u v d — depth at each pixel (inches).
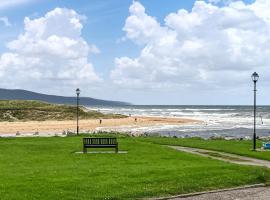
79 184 756.0
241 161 1214.9
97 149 1443.2
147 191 714.8
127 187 738.8
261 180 856.3
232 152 1422.2
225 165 1005.8
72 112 5561.0
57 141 1717.5
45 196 665.6
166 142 1796.3
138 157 1214.9
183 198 701.3
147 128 3907.5
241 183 820.6
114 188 730.8
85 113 5595.5
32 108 5536.4
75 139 1829.5
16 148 1451.8
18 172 907.4
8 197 652.1
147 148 1457.9
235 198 704.4
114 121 4815.5
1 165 1042.7
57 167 994.1
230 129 3821.4
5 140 1772.9
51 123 4421.8
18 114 5300.2
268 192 756.0
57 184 753.6
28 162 1104.8
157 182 786.8
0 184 750.5
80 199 657.6
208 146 1616.6
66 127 3846.0
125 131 3358.8
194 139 1998.0
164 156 1240.8
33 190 703.1
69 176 845.2
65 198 658.2
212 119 5866.1
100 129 3673.7
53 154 1290.6
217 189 771.4
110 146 1344.7
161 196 706.8
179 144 1707.7
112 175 856.3
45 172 903.1
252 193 746.2
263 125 4493.1
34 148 1454.2
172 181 797.9
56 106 5821.9
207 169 932.6
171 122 4845.0
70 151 1373.0
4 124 4266.7
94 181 786.8
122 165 1035.9
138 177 832.9
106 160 1144.8
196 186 774.5
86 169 950.4
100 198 668.1
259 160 1248.8
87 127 3902.6
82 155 1262.3
